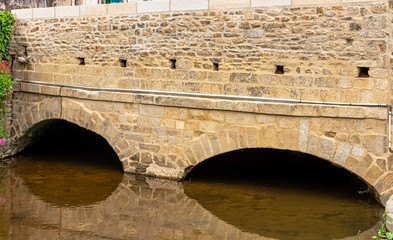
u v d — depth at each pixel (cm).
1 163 1062
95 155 1155
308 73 771
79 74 990
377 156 738
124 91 938
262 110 797
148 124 915
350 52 743
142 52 910
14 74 1098
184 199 816
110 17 939
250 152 1110
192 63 861
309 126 776
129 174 948
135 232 688
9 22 1074
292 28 776
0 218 736
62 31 1005
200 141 864
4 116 1091
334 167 981
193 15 852
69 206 791
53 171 1002
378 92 731
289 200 807
